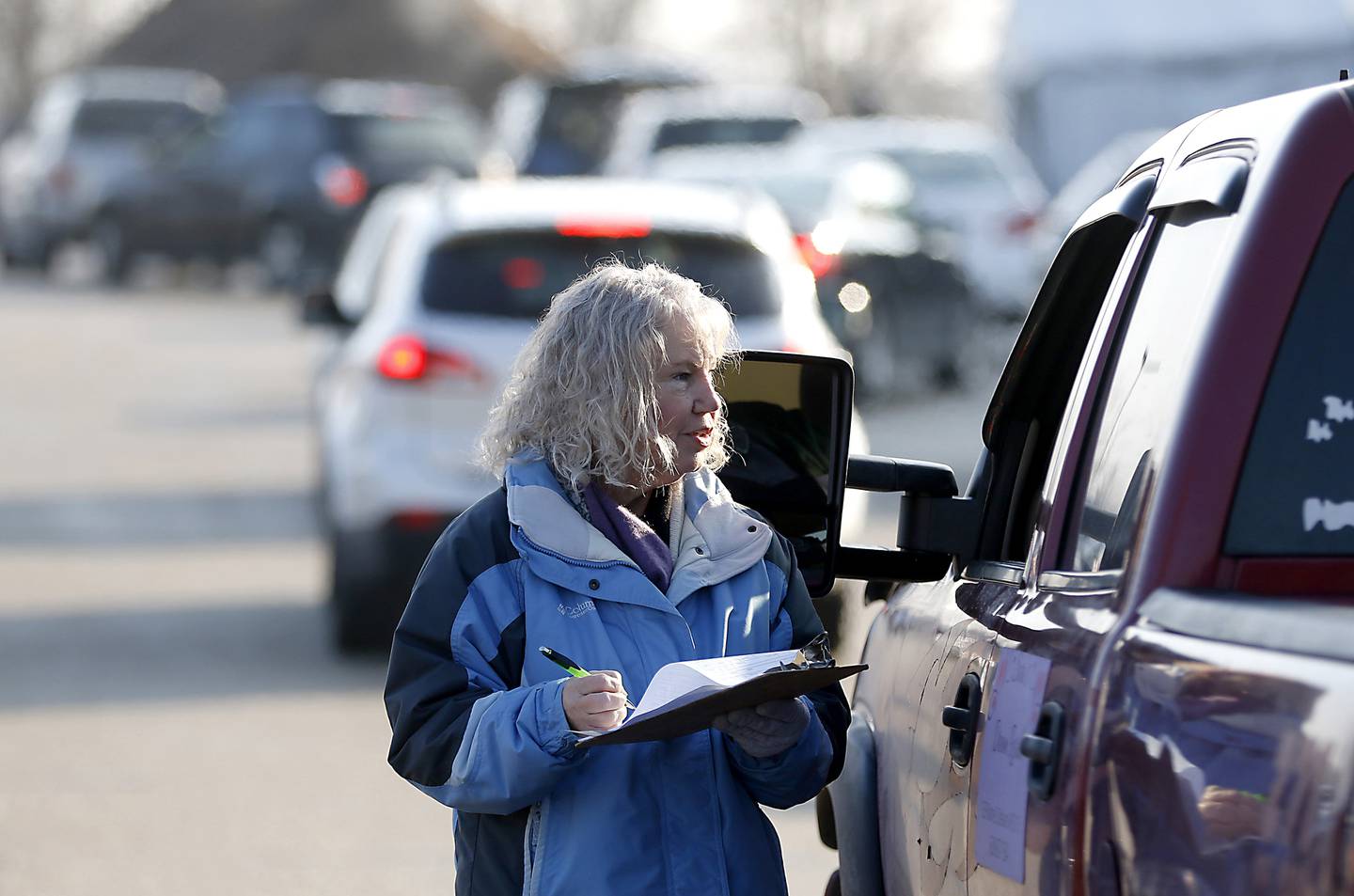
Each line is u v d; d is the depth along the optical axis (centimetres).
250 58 14950
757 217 2038
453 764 666
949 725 682
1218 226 586
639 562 686
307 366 5006
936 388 4109
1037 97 6544
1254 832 466
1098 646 557
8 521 2922
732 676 640
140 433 3853
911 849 759
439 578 689
